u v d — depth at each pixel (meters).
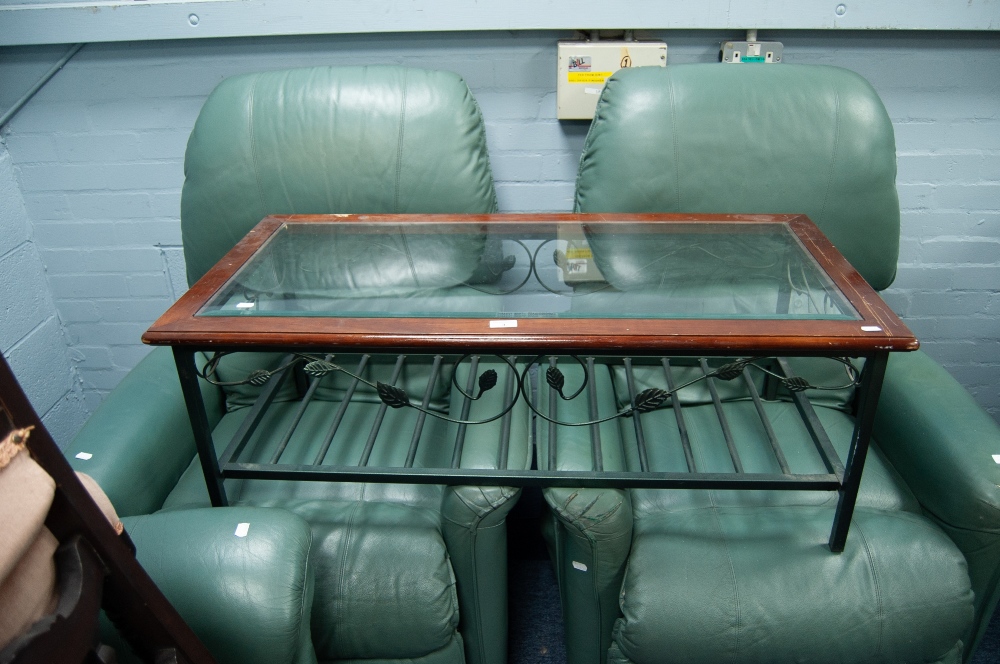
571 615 1.11
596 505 0.97
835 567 0.98
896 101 1.47
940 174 1.54
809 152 1.20
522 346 0.86
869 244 1.25
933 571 0.98
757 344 0.84
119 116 1.53
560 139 1.55
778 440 1.18
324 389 1.29
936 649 0.98
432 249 1.11
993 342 1.71
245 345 0.88
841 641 0.96
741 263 1.04
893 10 1.35
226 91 1.26
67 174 1.60
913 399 1.13
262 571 0.87
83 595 0.58
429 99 1.24
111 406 1.16
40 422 0.55
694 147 1.21
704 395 1.26
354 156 1.24
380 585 1.01
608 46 1.41
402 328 0.88
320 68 1.27
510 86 1.49
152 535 0.91
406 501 1.10
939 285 1.66
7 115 1.52
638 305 0.93
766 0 1.35
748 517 1.05
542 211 1.63
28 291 1.67
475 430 1.12
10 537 0.50
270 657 0.86
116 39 1.42
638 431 1.07
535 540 1.57
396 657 1.06
